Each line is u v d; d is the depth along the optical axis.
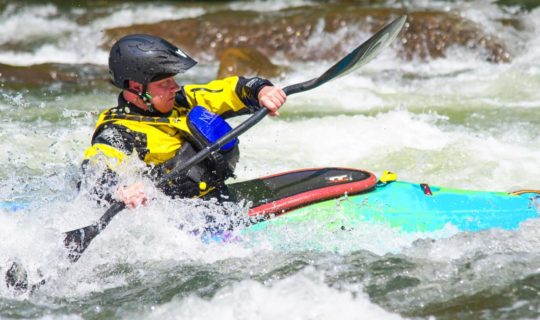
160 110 14.80
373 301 13.32
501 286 13.61
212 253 14.68
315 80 16.25
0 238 14.73
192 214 14.83
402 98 30.27
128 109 14.77
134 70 14.36
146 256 14.84
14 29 44.28
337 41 39.25
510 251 14.48
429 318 12.82
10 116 27.48
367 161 22.20
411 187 16.11
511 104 28.77
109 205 14.04
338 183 15.82
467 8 40.41
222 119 15.19
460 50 37.44
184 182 14.81
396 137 23.94
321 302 13.30
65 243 13.71
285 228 14.93
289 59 38.97
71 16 46.41
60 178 17.44
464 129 25.44
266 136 24.53
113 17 46.72
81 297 13.90
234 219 14.98
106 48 41.28
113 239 14.98
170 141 14.75
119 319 13.19
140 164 14.30
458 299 13.30
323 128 25.12
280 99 15.43
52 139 24.11
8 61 39.69
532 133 24.72
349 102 29.58
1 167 21.17
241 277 14.14
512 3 40.88
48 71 34.88
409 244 14.71
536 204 15.66
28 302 13.73
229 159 15.18
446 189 16.14
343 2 46.75
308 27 39.66
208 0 49.84
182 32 40.28
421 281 13.83
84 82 34.25
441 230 14.94
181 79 35.34
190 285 14.04
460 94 30.75
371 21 39.50
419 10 41.19
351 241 14.76
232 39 39.69
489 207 15.53
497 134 24.69
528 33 38.59
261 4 48.34
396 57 37.41
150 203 14.53
